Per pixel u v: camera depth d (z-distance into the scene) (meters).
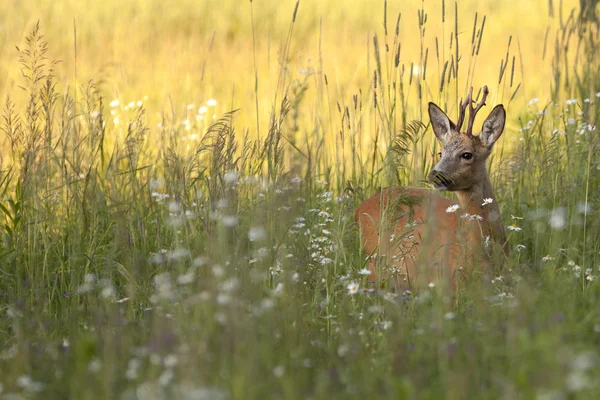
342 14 34.31
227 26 31.41
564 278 9.30
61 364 7.16
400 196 10.13
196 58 26.31
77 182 11.70
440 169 11.28
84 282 10.38
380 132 16.77
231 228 9.59
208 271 8.46
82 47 26.86
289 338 7.54
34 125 12.13
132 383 6.52
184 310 7.87
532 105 19.02
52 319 9.29
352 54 27.36
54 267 11.37
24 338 8.02
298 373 6.77
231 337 6.85
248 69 25.30
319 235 11.38
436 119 12.00
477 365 6.66
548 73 23.47
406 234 10.00
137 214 11.62
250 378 6.21
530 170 13.04
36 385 6.54
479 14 35.00
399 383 6.27
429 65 26.25
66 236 11.67
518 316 7.17
